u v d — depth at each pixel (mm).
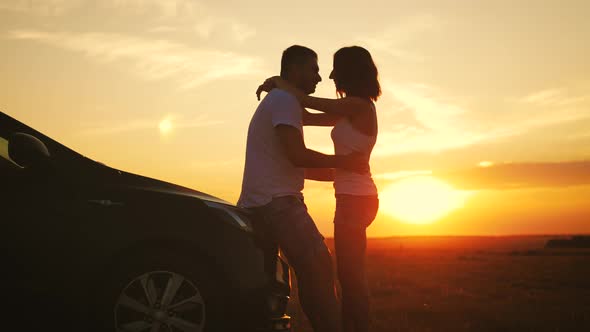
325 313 3789
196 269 3602
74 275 3508
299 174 3945
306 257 3771
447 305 11156
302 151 3746
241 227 3760
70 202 3625
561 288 17406
